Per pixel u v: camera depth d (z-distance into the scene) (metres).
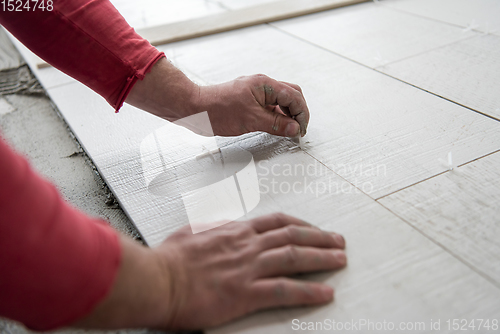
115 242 0.48
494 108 1.02
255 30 1.75
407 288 0.60
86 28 0.78
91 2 0.80
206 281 0.56
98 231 0.48
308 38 1.60
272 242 0.61
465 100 1.07
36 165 1.05
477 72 1.20
